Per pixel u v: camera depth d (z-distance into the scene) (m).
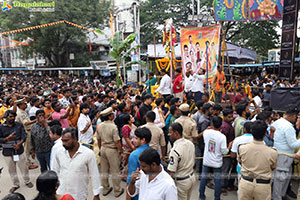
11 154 4.70
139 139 3.16
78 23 29.53
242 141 3.68
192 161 3.35
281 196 4.04
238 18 8.69
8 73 38.06
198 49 8.76
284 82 11.73
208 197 4.45
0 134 4.68
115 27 19.95
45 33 28.84
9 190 4.77
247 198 3.12
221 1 8.48
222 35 8.88
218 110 4.73
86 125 5.21
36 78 29.53
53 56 36.59
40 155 4.71
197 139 4.68
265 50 24.91
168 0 23.48
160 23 24.27
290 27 8.49
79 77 30.77
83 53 35.53
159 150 4.32
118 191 4.50
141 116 5.61
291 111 3.88
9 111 4.63
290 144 3.78
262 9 8.86
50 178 2.19
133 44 17.08
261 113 4.33
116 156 4.39
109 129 4.32
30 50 32.00
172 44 9.50
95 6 30.97
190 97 7.89
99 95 7.84
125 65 14.34
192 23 14.43
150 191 2.32
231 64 23.61
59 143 3.26
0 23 29.80
